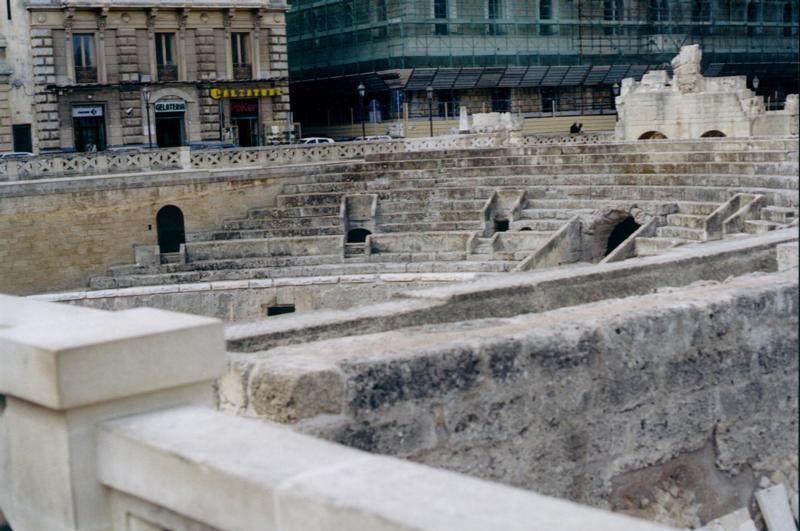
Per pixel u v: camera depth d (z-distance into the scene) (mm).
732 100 62406
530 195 50719
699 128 63594
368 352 9266
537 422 9969
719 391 11352
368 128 91875
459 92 91688
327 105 97000
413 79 88000
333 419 8789
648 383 10773
